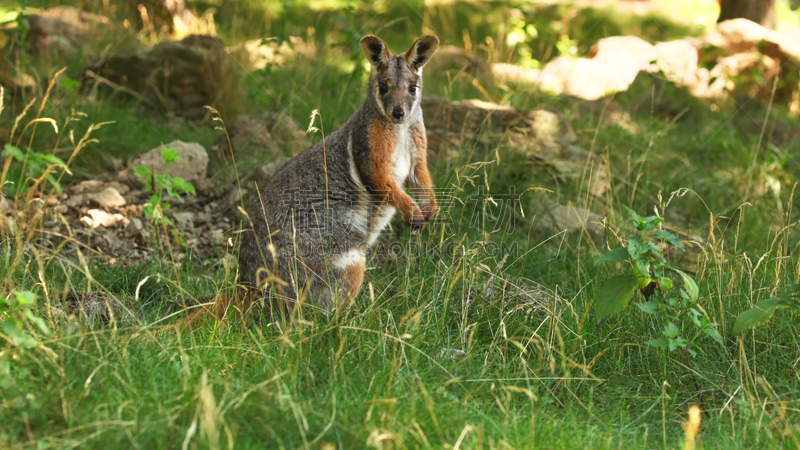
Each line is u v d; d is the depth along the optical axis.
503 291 8.95
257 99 16.86
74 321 7.61
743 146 17.06
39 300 8.27
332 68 19.55
